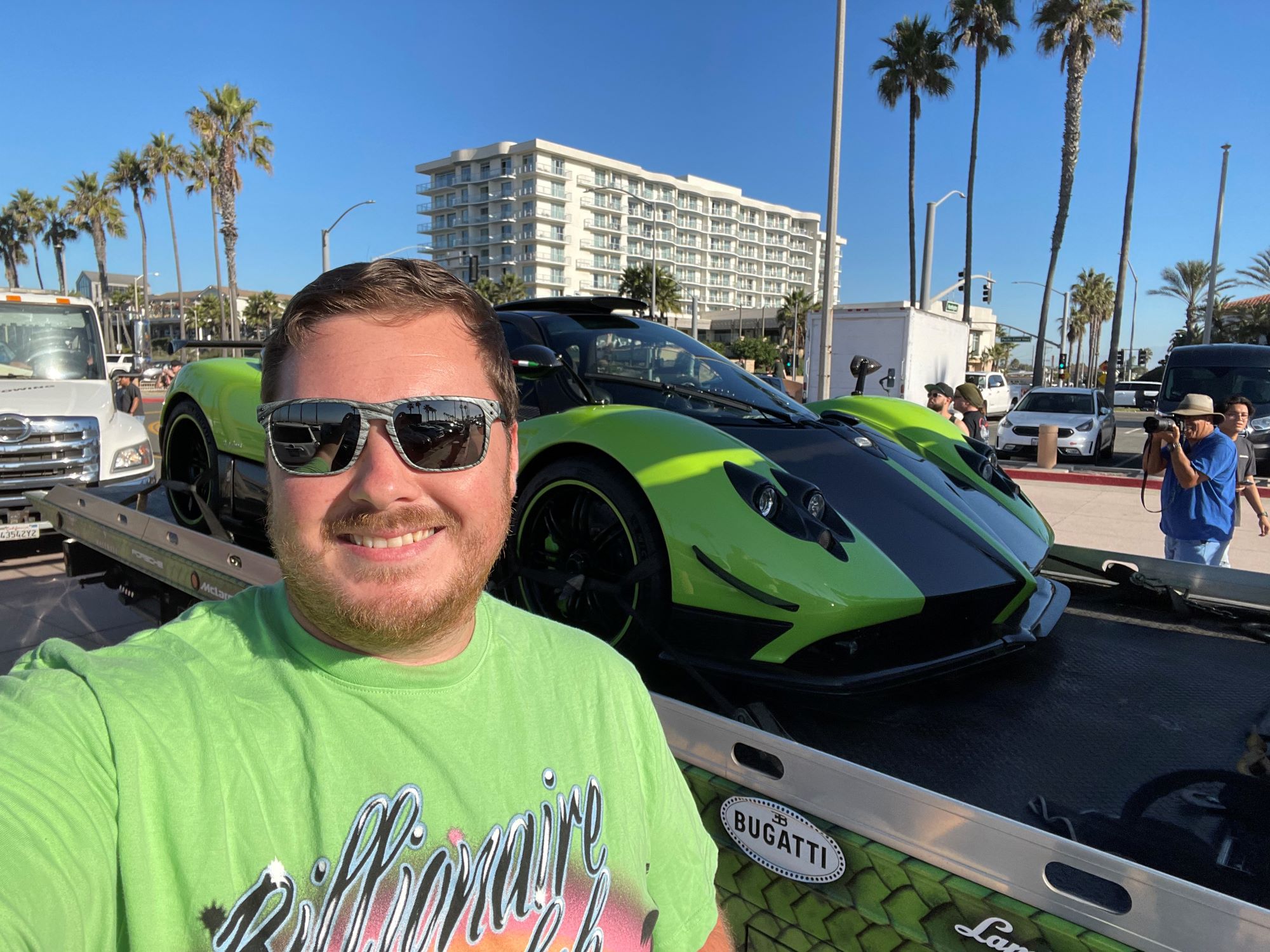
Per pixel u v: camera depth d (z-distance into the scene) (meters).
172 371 15.12
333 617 0.84
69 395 6.71
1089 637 2.68
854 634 2.01
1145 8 23.48
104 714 0.75
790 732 1.99
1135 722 2.04
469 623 0.97
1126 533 7.57
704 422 2.69
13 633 4.57
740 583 2.00
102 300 52.50
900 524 2.33
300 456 0.86
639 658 2.26
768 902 1.60
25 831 0.66
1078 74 25.70
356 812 0.79
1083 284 63.31
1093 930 1.21
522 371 2.63
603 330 3.24
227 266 37.06
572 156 96.56
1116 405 33.91
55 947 0.64
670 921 1.05
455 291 0.96
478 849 0.83
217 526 3.58
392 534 0.85
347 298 0.90
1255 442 12.30
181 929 0.70
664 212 110.00
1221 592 2.90
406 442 0.86
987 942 1.31
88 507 4.08
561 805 0.91
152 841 0.72
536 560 2.56
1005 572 2.30
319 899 0.75
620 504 2.26
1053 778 1.78
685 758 1.74
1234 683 2.29
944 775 1.80
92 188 51.69
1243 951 1.08
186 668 0.84
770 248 127.62
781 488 2.14
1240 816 1.63
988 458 3.18
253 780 0.78
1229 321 45.53
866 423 3.43
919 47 31.14
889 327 14.14
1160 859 1.50
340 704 0.84
